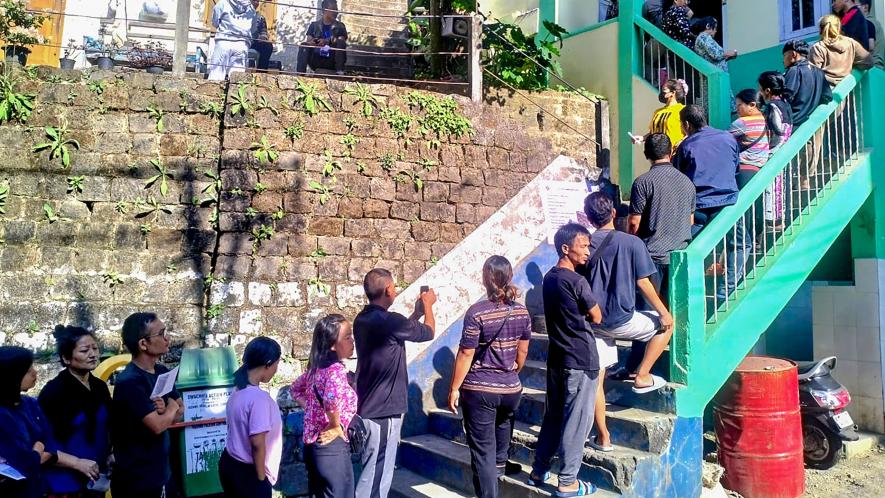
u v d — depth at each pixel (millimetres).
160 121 5539
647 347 4613
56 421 3688
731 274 5461
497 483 4258
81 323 5051
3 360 3213
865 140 6359
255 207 5527
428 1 8523
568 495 4133
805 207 5762
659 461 4359
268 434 3820
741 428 5137
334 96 5906
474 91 6637
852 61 6172
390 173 6008
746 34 8227
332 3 8875
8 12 6961
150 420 3703
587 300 4051
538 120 7152
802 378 5789
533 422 5223
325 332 4070
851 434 5672
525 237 6492
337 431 3936
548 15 8703
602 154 7309
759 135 5637
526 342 4406
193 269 5398
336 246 5715
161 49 8609
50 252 5164
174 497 4477
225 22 7266
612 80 7707
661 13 7480
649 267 4422
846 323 6555
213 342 5215
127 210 5379
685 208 4922
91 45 8461
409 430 5691
